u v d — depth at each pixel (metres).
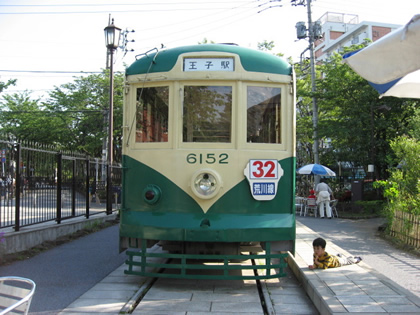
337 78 20.34
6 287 2.88
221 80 5.65
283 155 5.72
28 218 8.56
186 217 5.45
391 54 3.37
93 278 6.17
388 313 3.93
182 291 5.57
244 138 5.63
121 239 5.72
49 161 9.57
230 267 5.32
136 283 5.91
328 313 4.11
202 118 5.67
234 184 5.54
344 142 20.67
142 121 5.84
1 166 7.71
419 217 9.09
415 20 3.06
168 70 5.70
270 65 5.80
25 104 31.94
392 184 11.34
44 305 4.84
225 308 4.81
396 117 19.52
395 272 6.94
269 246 5.43
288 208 5.67
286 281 6.14
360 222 15.61
